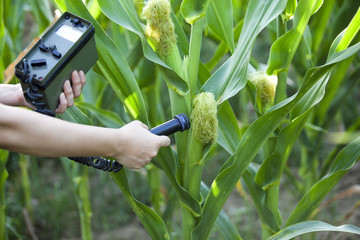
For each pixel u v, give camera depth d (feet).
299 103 4.10
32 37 9.87
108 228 8.23
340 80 5.22
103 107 5.48
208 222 4.02
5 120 2.57
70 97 3.11
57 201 8.45
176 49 3.59
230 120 4.42
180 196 3.92
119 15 3.59
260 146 3.79
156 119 5.73
